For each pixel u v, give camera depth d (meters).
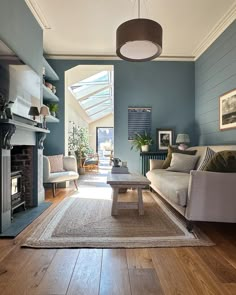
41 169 3.85
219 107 4.33
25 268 1.78
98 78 7.32
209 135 4.81
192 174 2.46
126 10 3.69
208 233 2.52
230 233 2.52
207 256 1.98
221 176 2.44
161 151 5.54
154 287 1.54
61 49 5.16
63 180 4.49
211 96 4.70
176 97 5.63
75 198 4.18
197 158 4.16
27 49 3.40
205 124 5.00
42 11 3.67
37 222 2.84
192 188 2.47
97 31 4.36
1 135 2.48
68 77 5.89
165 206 3.67
